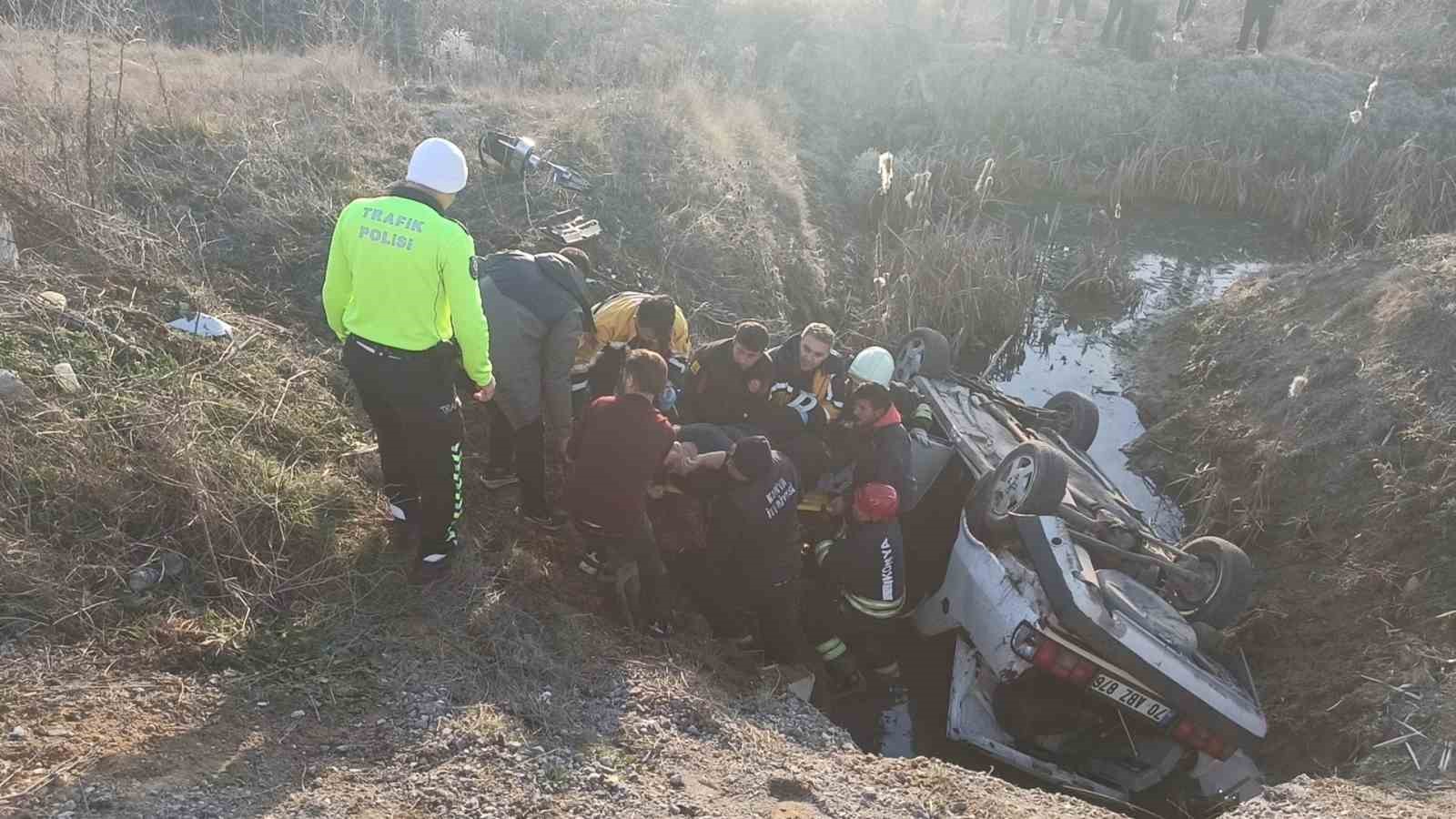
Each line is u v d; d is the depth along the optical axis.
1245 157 13.25
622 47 12.81
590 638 4.75
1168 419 8.52
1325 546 6.53
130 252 5.95
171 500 4.48
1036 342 9.91
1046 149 13.62
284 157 7.58
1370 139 13.16
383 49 11.84
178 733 3.63
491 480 5.68
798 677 5.25
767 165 10.53
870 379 5.98
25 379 4.64
